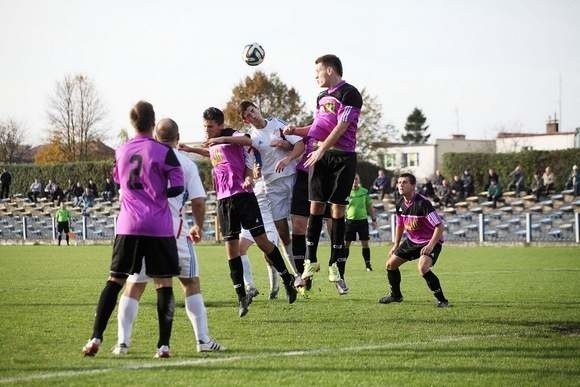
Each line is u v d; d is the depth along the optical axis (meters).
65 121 175.62
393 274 27.94
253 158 24.64
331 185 24.36
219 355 17.55
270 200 28.47
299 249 26.83
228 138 22.75
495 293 31.89
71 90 175.62
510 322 23.06
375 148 153.75
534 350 18.38
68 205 129.12
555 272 43.91
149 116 17.23
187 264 18.20
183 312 24.88
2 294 31.66
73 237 102.69
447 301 27.05
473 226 83.94
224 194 23.64
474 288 34.19
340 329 21.66
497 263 52.19
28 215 126.94
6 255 66.44
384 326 22.23
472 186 101.94
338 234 25.31
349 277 41.59
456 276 41.12
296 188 26.66
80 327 21.91
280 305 27.47
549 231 79.50
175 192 16.97
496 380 15.20
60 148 176.25
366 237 47.25
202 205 18.64
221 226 23.78
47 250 76.50
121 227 16.88
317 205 24.58
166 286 17.36
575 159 108.12
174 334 20.62
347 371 15.86
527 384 14.88
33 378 14.97
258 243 24.08
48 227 108.25
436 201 98.56
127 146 17.05
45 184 148.50
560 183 109.38
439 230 26.45
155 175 16.84
